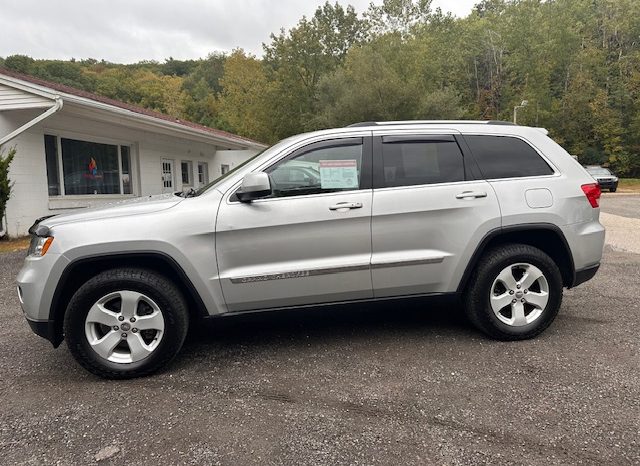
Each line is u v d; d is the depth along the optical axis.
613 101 44.41
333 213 3.46
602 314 4.47
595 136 44.69
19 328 4.39
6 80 9.58
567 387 2.98
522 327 3.78
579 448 2.35
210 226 3.31
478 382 3.08
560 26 45.81
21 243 9.34
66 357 3.70
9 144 10.01
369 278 3.55
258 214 3.37
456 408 2.75
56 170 11.40
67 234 3.19
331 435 2.50
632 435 2.45
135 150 14.24
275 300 3.47
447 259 3.65
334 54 40.31
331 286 3.52
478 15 62.06
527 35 45.34
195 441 2.47
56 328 3.30
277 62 39.75
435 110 31.75
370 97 31.56
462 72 52.97
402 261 3.56
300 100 39.69
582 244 3.83
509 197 3.71
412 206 3.56
